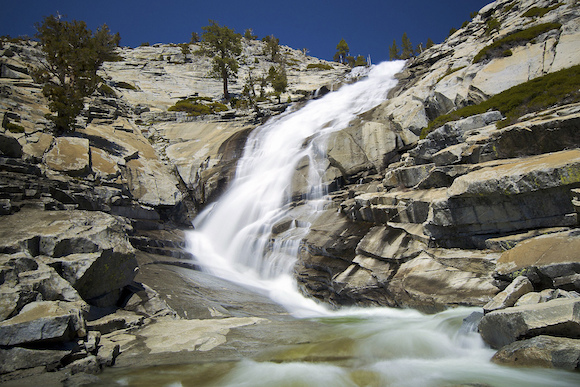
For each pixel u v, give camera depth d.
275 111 46.72
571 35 21.61
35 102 28.16
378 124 25.23
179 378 7.57
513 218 11.69
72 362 7.63
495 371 7.47
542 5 27.88
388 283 13.52
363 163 23.75
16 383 6.75
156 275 15.64
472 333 8.91
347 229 17.92
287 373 7.83
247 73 70.31
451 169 14.80
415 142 24.09
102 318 10.34
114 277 11.38
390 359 8.59
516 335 7.62
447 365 8.12
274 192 25.23
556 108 15.50
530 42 23.23
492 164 13.66
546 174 10.54
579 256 8.77
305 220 21.14
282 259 19.33
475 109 20.17
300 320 13.15
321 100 47.53
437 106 24.45
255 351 9.06
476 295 10.77
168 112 41.84
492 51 24.53
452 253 12.65
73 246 10.52
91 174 22.25
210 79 62.75
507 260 10.26
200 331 10.50
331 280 15.71
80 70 30.09
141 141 33.22
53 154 21.56
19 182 15.66
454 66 29.78
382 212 16.44
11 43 41.94
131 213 22.42
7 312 7.35
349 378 7.57
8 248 9.18
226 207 26.78
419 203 14.48
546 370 6.80
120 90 49.31
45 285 8.62
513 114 17.28
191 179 30.64
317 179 24.16
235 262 22.06
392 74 53.12
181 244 22.20
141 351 8.95
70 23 33.34
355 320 12.82
